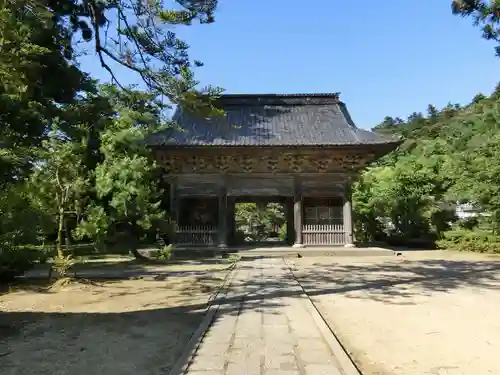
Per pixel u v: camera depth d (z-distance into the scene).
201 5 8.98
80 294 11.57
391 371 5.57
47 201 14.80
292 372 5.13
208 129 25.27
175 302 10.33
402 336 7.27
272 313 8.54
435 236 30.16
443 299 10.65
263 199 29.83
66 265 13.70
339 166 24.20
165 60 9.89
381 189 31.98
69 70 9.78
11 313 9.22
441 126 77.19
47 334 7.43
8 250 13.60
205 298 10.77
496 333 7.44
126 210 17.48
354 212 34.56
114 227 19.02
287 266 17.70
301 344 6.35
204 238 23.81
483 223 28.33
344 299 10.66
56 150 14.80
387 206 33.06
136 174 17.80
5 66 7.58
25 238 13.81
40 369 5.63
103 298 10.97
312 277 14.75
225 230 23.92
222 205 24.17
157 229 19.58
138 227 19.44
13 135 10.49
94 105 11.03
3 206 12.55
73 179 15.30
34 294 11.70
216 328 7.34
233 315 8.38
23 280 14.34
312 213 24.75
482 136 26.91
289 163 24.31
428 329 7.73
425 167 31.22
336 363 5.48
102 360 5.99
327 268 17.44
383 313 9.05
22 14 7.80
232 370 5.22
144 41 9.66
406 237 32.53
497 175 22.61
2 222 12.84
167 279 14.32
